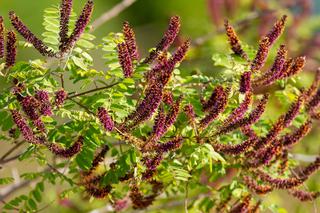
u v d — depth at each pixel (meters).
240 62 7.15
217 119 6.86
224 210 7.83
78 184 7.27
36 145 6.54
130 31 6.55
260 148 6.95
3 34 6.49
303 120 7.82
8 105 6.52
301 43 11.80
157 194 7.56
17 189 9.52
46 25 6.74
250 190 7.59
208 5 11.91
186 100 6.99
